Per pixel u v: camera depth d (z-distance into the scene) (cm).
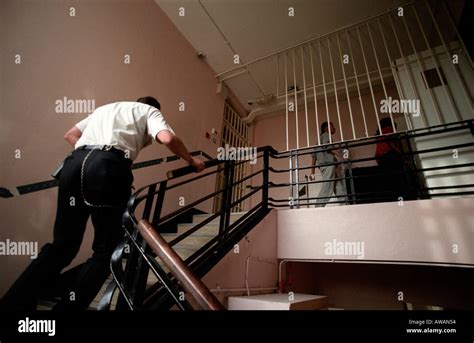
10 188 173
